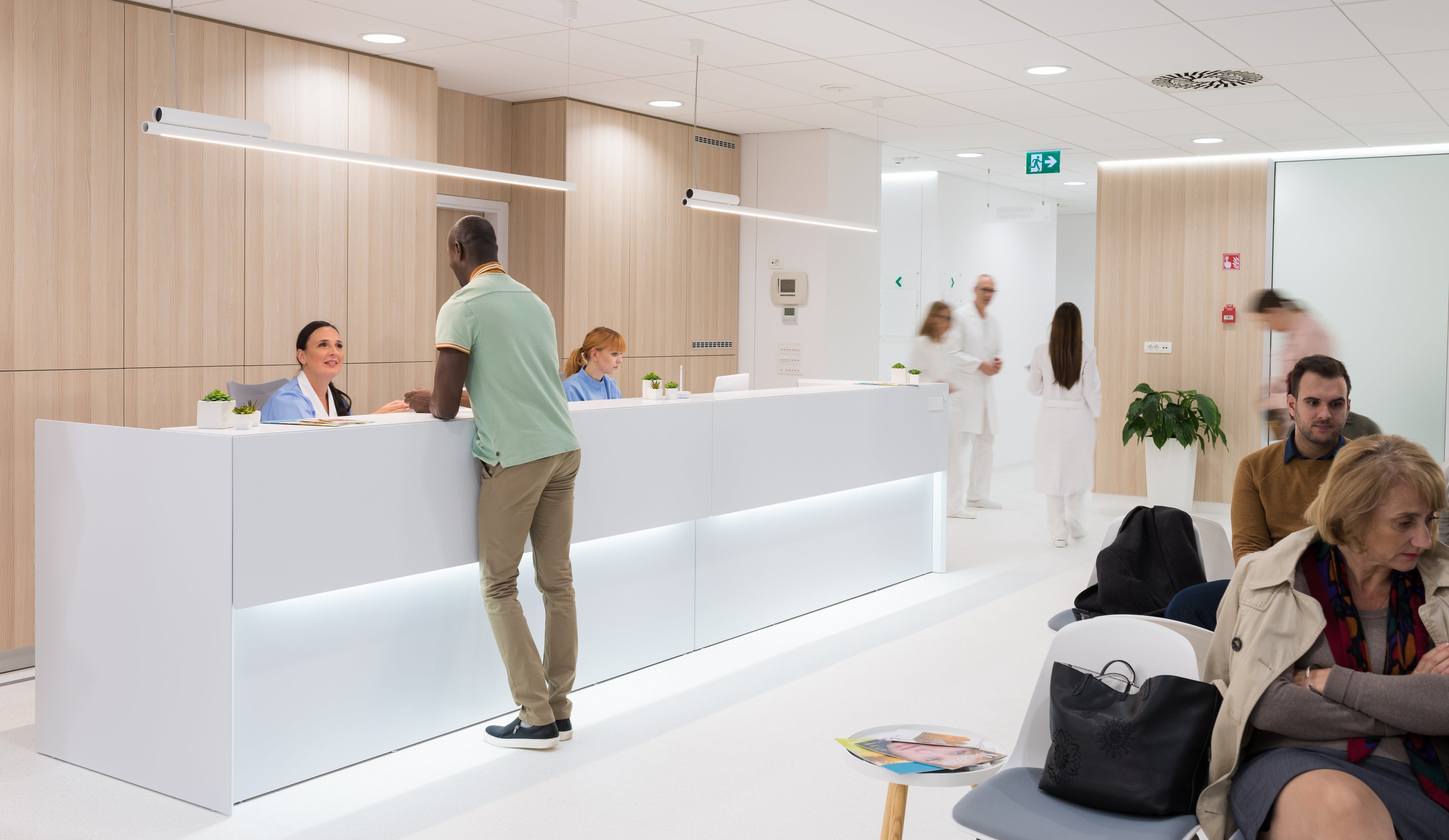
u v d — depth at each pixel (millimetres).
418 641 3904
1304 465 3152
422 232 6668
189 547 3320
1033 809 2332
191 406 5508
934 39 5680
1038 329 12766
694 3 5125
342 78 6152
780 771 3729
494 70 6707
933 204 10664
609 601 4660
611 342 5715
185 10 5348
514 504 3785
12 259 4797
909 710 4348
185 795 3432
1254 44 5617
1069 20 5242
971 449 11062
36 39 4840
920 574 6824
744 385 5867
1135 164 9633
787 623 5672
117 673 3557
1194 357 9438
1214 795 2283
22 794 3477
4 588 4832
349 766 3707
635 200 8062
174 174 5391
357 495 3543
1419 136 8211
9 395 4816
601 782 3627
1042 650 5203
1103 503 9562
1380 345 8969
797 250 8758
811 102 7477
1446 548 2258
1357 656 2256
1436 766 2168
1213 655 2424
